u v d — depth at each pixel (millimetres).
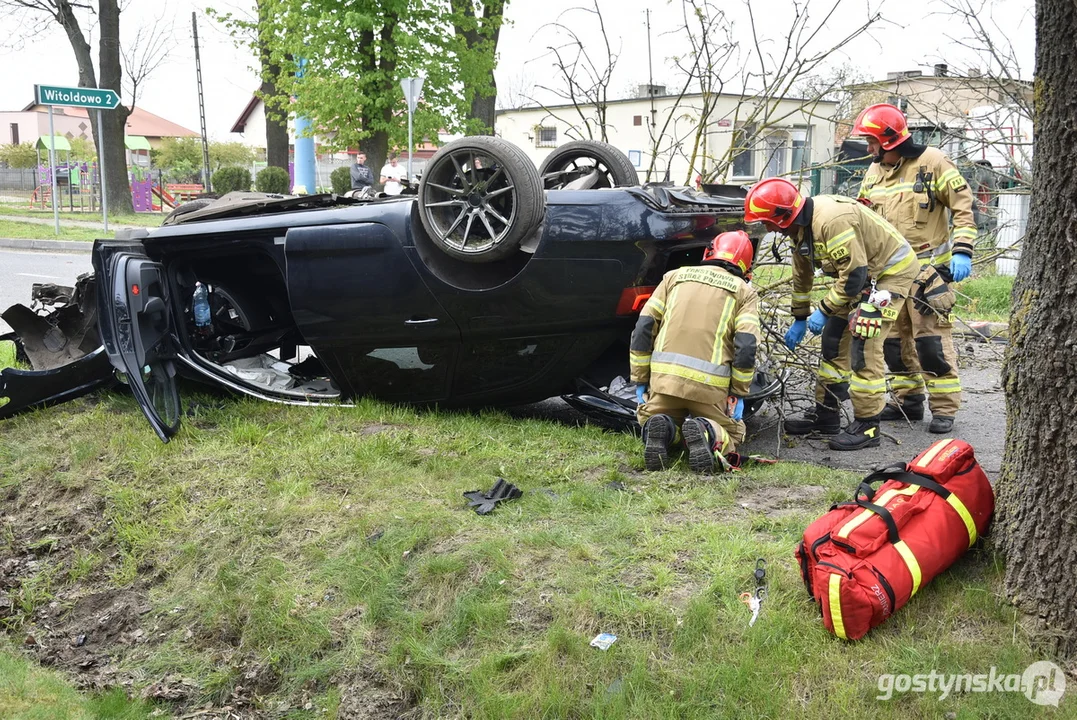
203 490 4574
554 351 5219
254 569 3973
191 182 40875
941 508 3215
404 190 6008
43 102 15297
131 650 3832
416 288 5184
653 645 3174
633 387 5375
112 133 26359
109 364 5531
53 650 3969
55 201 19188
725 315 4500
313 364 6504
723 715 2895
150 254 5801
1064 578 2932
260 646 3641
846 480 4336
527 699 3080
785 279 6402
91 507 4660
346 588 3723
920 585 3137
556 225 4879
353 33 17141
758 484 4332
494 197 4867
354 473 4613
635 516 3994
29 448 5293
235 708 3477
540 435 5145
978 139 7863
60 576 4363
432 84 17547
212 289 6355
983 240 9312
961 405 6160
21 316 6137
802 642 3080
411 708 3273
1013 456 3154
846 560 3068
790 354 5824
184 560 4148
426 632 3484
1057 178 2867
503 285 5012
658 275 5039
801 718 2848
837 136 10750
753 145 7707
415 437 5066
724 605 3289
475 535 3887
